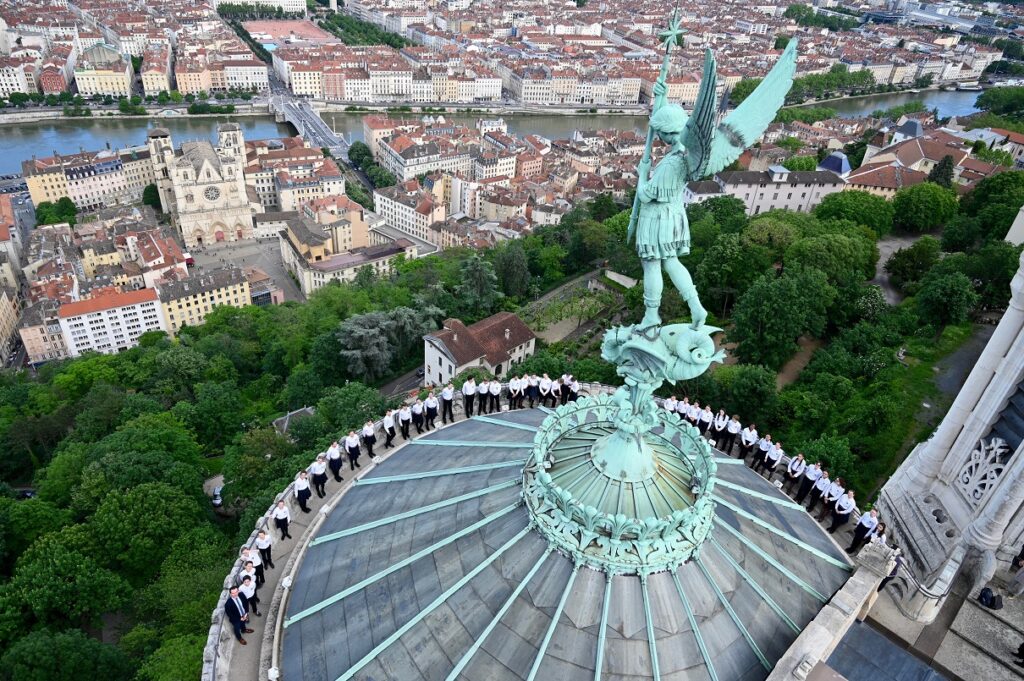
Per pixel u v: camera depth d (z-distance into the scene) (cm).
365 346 18125
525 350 18362
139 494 11900
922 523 6819
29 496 15512
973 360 12975
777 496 4484
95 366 19125
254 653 4281
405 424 6419
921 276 17088
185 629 9688
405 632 3503
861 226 19312
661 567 3347
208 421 16625
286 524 5297
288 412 17188
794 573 3778
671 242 2989
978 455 6462
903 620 5225
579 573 3378
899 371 12675
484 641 3359
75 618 10794
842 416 11700
